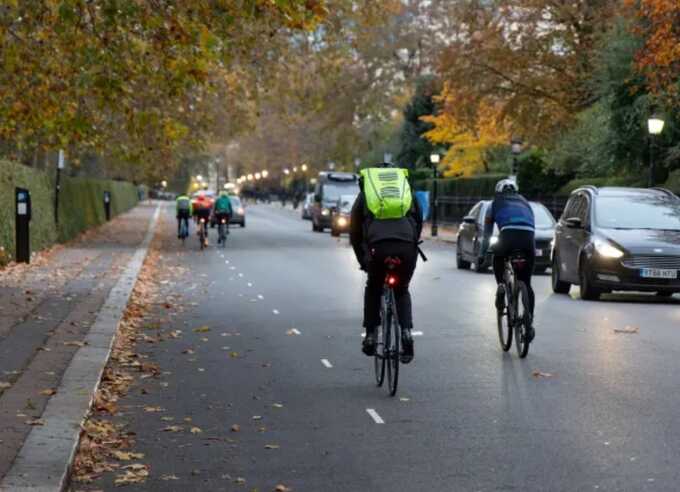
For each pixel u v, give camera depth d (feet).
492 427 84.69
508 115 463.42
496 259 126.93
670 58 293.02
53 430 75.51
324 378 108.68
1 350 116.67
